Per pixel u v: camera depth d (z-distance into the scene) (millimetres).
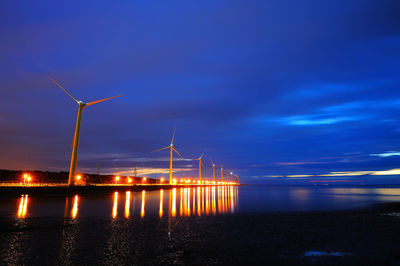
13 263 11945
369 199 60812
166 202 46938
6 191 48594
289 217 27812
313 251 14289
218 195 80188
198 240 16734
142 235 18109
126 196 62875
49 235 17844
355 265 11945
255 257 13117
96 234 18297
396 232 19828
